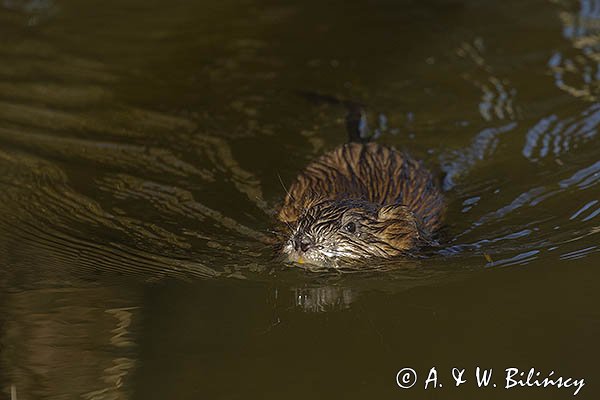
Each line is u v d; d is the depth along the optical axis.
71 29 27.89
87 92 23.86
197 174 19.95
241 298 15.38
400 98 23.81
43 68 25.17
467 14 29.02
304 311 15.02
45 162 20.06
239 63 25.89
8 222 17.50
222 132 21.97
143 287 15.61
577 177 19.30
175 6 29.95
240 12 29.52
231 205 18.69
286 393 12.90
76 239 17.08
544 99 23.23
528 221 17.75
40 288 15.48
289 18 29.11
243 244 17.16
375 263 16.50
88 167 19.98
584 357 13.58
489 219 17.97
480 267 16.17
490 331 14.32
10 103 22.95
